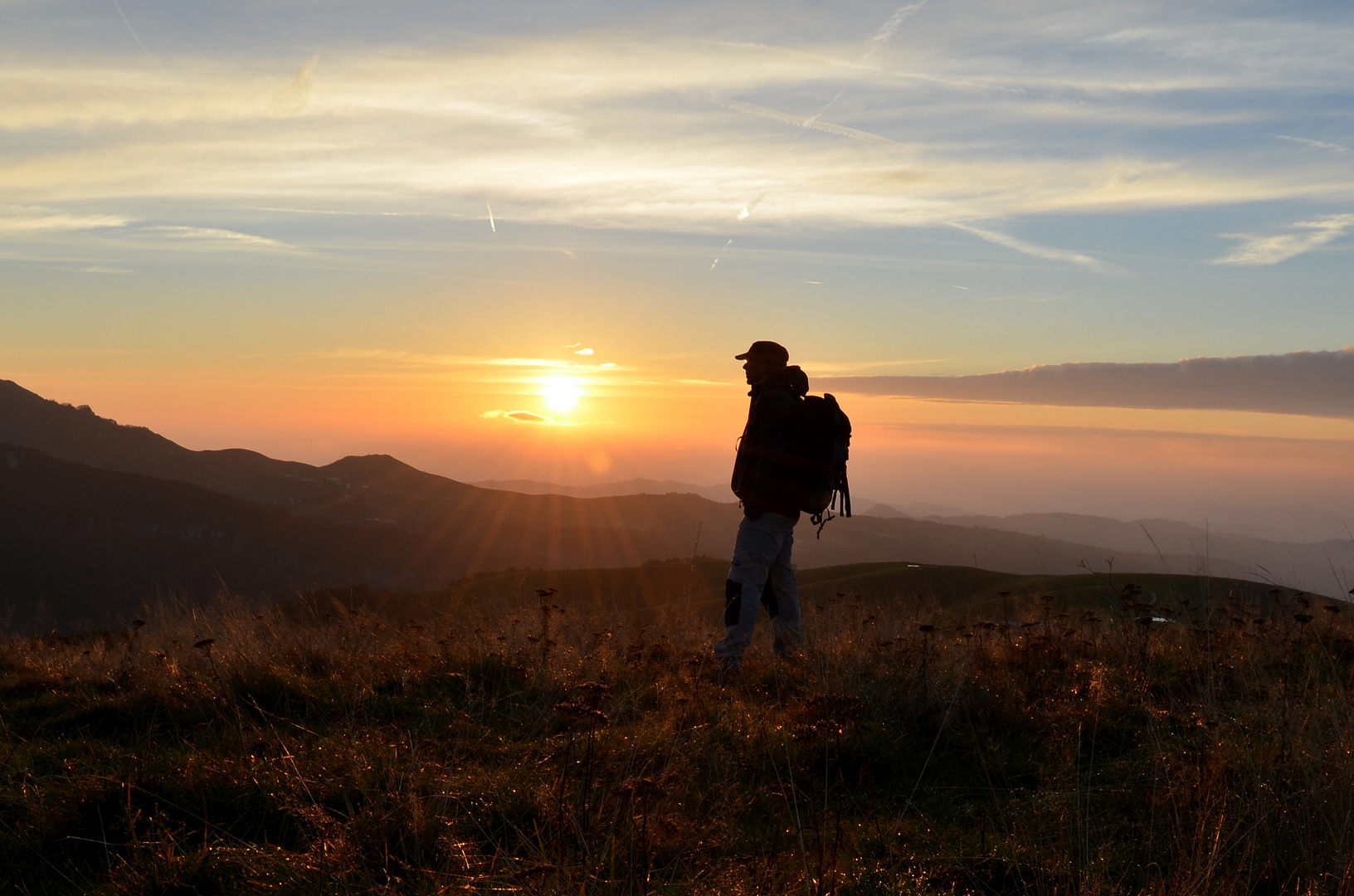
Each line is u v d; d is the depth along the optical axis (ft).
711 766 10.39
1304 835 7.88
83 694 14.56
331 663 16.39
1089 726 12.23
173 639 18.72
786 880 7.43
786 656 17.37
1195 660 15.31
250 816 9.16
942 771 11.16
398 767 9.74
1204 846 7.68
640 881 6.80
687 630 20.35
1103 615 20.70
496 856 7.60
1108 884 7.48
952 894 7.43
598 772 9.64
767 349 18.35
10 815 9.20
